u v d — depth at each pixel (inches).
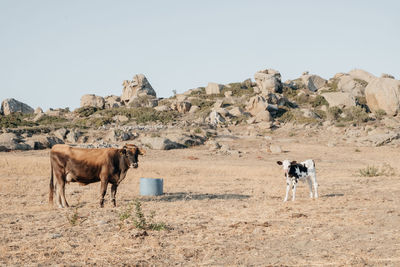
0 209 501.7
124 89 5132.9
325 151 2236.7
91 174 532.4
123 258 277.7
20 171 979.9
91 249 299.9
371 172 1107.3
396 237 339.0
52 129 2886.3
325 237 343.3
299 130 3093.0
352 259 272.5
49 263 263.7
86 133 2618.1
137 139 2509.8
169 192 720.3
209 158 1920.5
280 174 1185.4
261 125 3253.0
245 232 364.5
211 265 266.7
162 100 5007.4
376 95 3740.2
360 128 2987.2
